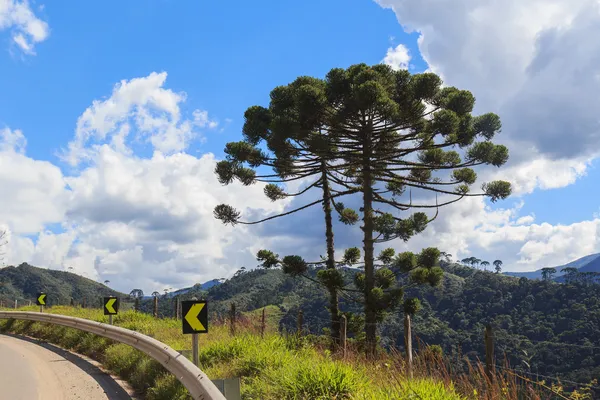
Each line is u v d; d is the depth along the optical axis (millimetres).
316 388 6465
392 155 18688
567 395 4781
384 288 19625
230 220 20375
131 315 19391
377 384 6730
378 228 18641
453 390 5785
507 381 5285
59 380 9633
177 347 11523
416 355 6891
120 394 8352
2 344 16234
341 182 21031
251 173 20641
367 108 16500
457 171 21141
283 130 17875
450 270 125562
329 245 21812
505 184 18453
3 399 7891
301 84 19766
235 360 8836
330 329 17859
